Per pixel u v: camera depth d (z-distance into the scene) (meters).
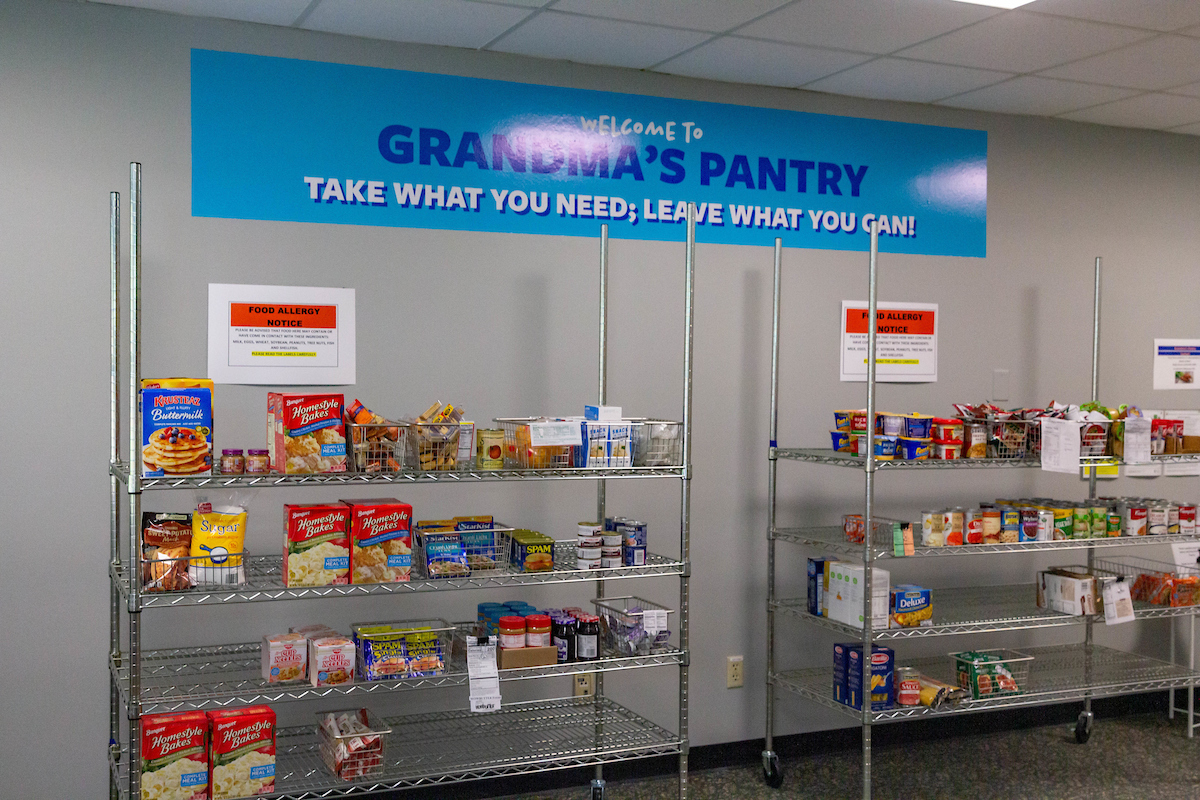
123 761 3.14
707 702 3.93
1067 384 4.52
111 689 3.04
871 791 3.66
